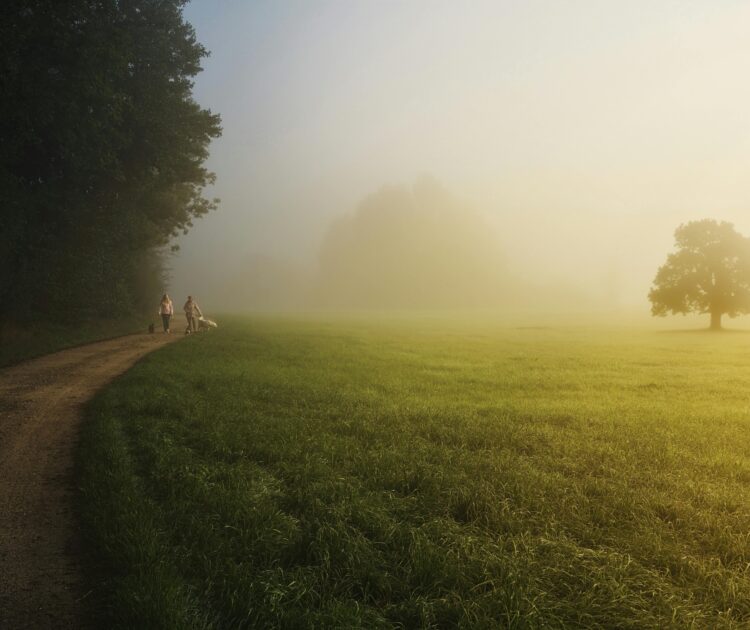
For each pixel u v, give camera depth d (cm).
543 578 459
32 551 514
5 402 1215
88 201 3109
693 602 432
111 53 2380
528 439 947
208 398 1268
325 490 661
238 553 497
